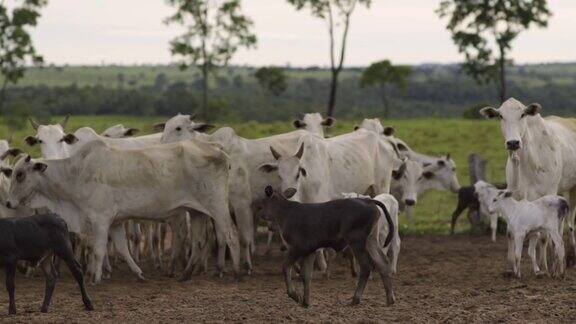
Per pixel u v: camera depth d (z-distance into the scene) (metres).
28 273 16.48
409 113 81.38
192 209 16.09
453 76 147.12
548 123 16.80
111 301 13.62
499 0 54.41
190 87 121.25
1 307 13.25
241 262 18.47
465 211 26.98
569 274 15.84
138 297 14.05
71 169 15.53
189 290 14.83
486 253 19.56
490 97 96.50
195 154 15.98
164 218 16.06
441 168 24.55
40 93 86.62
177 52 56.72
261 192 17.12
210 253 19.30
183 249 17.56
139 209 15.72
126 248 16.11
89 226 15.52
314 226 12.32
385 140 19.78
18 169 15.45
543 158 16.14
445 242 21.62
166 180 15.79
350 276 16.33
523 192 16.25
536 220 15.14
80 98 80.75
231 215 17.77
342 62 57.75
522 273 16.12
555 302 12.57
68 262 12.62
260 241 22.02
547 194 16.27
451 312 11.97
